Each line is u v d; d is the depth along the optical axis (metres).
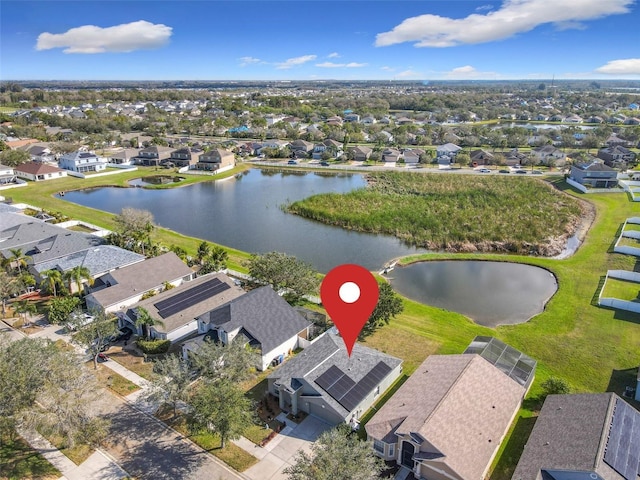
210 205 92.88
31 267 52.03
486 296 53.34
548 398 30.88
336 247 69.19
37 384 27.25
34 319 44.81
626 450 24.97
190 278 52.62
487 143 155.38
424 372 33.53
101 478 26.50
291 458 28.22
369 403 33.03
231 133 180.88
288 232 76.19
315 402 31.59
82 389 28.66
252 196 100.38
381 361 35.38
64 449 28.73
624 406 28.39
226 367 30.77
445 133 165.25
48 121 193.00
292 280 47.62
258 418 31.06
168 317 41.19
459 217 78.06
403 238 72.38
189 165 128.25
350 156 137.00
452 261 63.75
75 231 65.44
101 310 40.94
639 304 47.34
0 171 109.50
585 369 38.09
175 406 32.25
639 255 61.59
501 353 35.88
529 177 108.88
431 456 25.69
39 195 96.25
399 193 95.44
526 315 48.91
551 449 25.83
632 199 87.69
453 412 27.91
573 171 103.75
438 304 51.38
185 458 28.11
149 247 59.59
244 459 28.08
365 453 23.19
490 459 26.48
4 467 27.06
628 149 138.12
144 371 36.91
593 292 52.47
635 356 39.75
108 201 95.50
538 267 61.19
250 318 38.78
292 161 136.75
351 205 86.06
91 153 125.62
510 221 76.38
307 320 41.69
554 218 77.62
